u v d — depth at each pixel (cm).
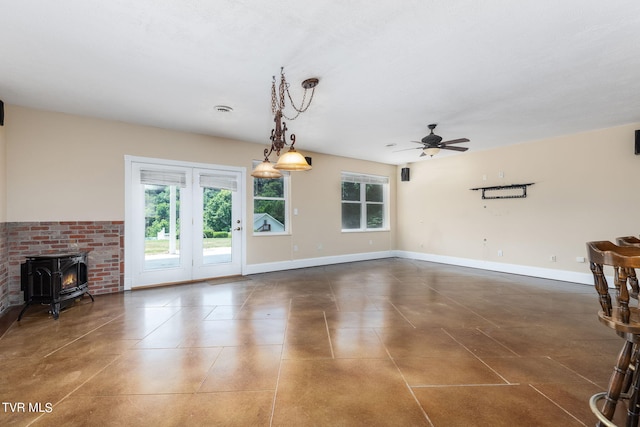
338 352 232
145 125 431
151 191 441
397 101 339
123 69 266
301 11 190
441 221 662
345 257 666
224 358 222
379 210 744
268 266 555
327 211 638
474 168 603
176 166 459
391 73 273
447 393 180
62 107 358
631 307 159
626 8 186
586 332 271
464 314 320
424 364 214
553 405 168
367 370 206
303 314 320
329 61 253
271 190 570
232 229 515
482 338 258
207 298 381
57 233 372
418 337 260
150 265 439
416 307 344
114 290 409
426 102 343
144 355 227
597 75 278
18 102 341
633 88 305
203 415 160
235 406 168
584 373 202
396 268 594
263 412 163
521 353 230
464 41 224
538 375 199
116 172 411
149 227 439
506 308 340
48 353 230
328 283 464
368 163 707
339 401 172
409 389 184
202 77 282
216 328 280
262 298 381
